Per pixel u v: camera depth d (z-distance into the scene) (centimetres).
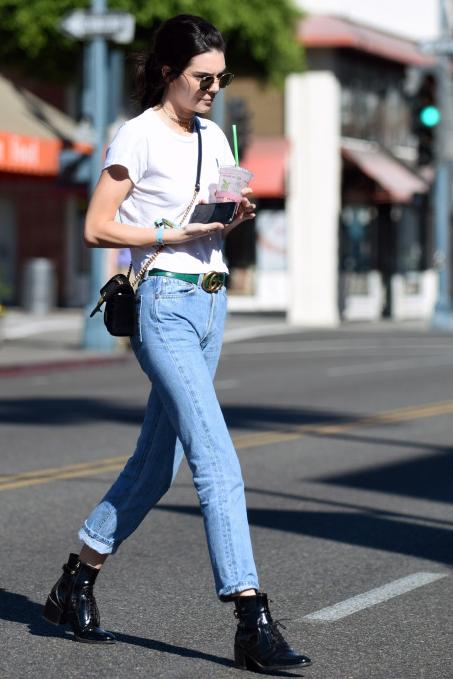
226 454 1337
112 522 1427
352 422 3538
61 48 7669
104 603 1636
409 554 1945
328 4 10006
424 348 6712
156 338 1354
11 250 9981
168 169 1358
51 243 9919
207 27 1352
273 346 6919
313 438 3219
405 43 11162
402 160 10844
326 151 9750
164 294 1353
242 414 3728
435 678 1331
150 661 1380
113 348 6212
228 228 1387
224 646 1441
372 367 5459
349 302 10069
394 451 3005
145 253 1362
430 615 1590
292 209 9825
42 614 1569
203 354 1384
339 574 1812
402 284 10794
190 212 1366
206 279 1365
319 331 8406
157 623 1541
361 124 10331
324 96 9750
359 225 10231
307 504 2344
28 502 2336
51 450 2992
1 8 7662
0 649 1425
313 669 1359
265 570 1836
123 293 1373
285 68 8331
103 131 6081
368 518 2220
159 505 2323
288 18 8306
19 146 6850
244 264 10112
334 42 9625
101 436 3247
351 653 1420
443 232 8762
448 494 2450
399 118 11012
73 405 4012
